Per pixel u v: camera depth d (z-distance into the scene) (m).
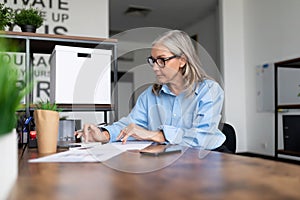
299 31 3.49
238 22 4.53
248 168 0.54
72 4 3.65
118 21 5.66
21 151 0.84
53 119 0.81
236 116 4.40
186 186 0.41
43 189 0.41
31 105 1.16
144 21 5.68
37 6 3.49
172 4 4.87
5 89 0.41
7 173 0.41
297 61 2.92
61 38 1.44
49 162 0.63
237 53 4.50
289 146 3.05
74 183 0.44
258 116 4.18
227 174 0.49
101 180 0.46
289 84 3.60
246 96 4.45
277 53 3.85
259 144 4.15
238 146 4.37
